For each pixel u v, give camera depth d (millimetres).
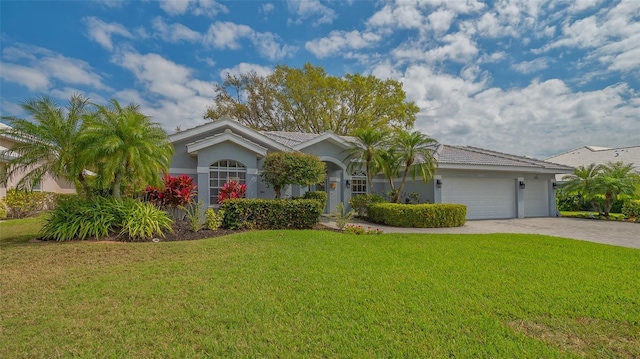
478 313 4680
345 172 19328
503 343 3855
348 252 8492
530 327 4305
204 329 4184
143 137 10500
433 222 14945
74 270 6770
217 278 6215
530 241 10555
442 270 6875
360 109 37344
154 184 10984
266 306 4887
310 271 6703
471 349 3721
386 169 16922
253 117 37875
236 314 4609
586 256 8344
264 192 16375
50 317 4555
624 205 20766
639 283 6070
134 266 7047
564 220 19047
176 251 8375
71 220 9750
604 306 4965
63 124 9914
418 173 17734
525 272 6762
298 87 35625
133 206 10562
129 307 4863
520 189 20562
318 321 4410
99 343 3857
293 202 13086
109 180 10094
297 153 14828
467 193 19312
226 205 12328
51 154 9859
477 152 23297
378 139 16984
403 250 8836
